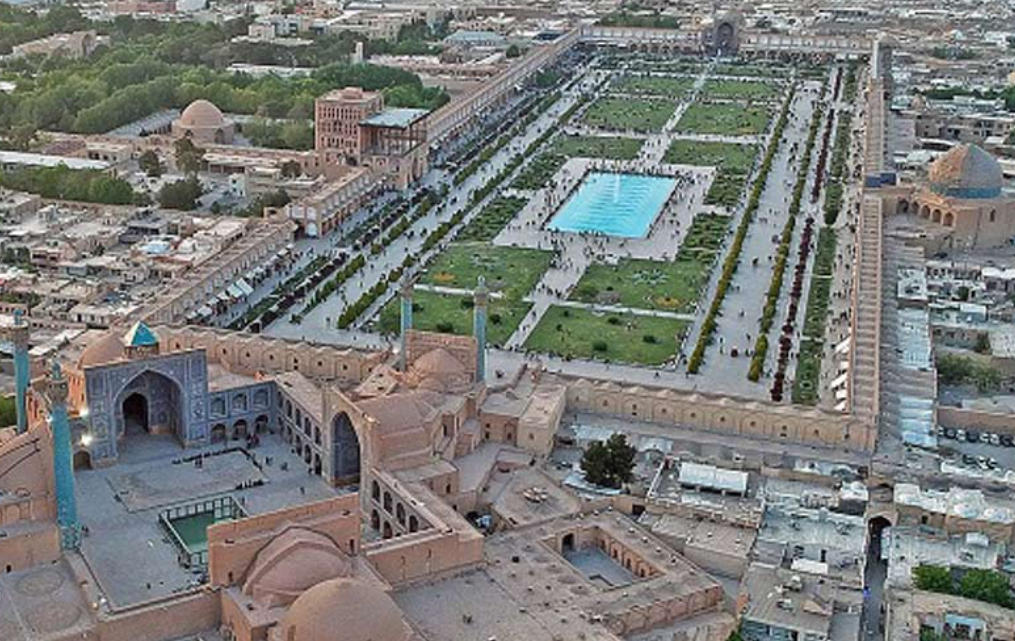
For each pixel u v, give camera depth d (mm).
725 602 190875
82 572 182625
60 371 190750
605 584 196250
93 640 169125
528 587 188000
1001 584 188500
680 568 195000
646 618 183125
